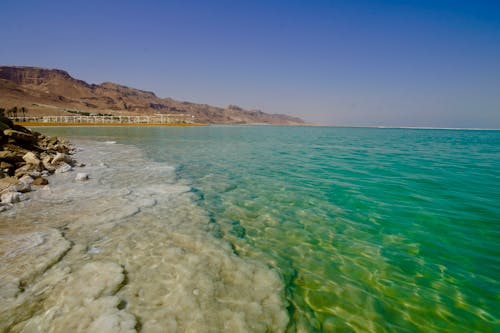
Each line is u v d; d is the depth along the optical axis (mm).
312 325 3469
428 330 3471
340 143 34000
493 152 24172
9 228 5590
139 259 4645
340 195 9125
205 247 5266
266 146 27797
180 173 12148
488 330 3475
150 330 3127
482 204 8180
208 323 3309
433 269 4805
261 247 5469
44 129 60625
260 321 3428
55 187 8836
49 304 3447
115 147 23062
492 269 4797
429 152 23469
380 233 6227
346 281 4438
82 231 5617
